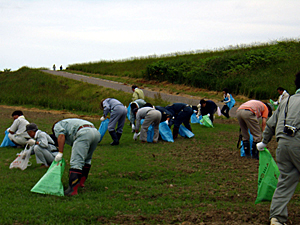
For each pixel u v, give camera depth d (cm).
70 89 3306
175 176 653
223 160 783
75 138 539
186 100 2350
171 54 4616
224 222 411
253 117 770
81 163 531
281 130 405
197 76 2862
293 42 3388
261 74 2567
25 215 427
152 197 526
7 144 950
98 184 587
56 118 1669
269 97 2205
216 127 1324
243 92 2402
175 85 3027
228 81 2539
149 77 3419
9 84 3997
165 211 456
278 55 2917
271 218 403
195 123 1443
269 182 462
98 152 873
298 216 431
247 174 658
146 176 655
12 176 636
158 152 876
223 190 554
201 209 458
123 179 624
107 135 1177
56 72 4906
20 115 922
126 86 3216
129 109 1335
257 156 797
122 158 806
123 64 4725
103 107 988
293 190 396
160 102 1992
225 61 3019
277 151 408
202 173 671
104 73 4338
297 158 387
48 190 522
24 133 908
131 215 437
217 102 2259
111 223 413
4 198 500
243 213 439
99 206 467
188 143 999
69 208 457
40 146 686
